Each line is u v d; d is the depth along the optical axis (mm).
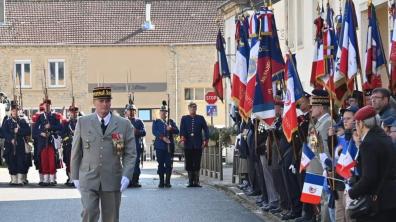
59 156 25672
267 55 17344
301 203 15461
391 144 9781
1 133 25969
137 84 62750
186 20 64375
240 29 20156
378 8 21625
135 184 25141
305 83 28781
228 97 47594
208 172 28969
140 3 65250
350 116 11695
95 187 12203
